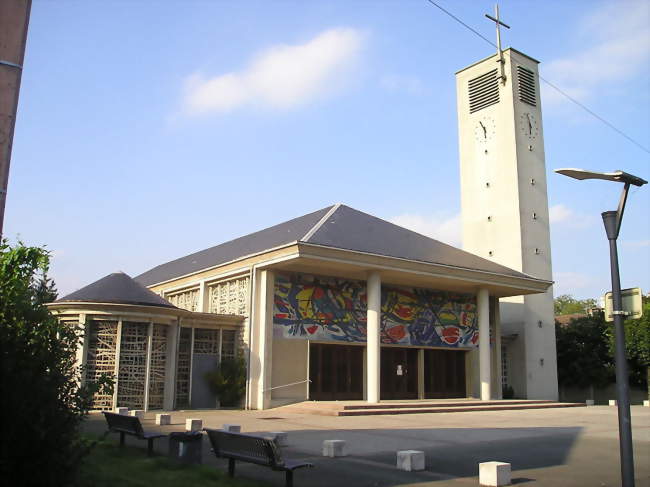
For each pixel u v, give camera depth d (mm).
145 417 20703
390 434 17219
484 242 39094
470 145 41125
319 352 28797
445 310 33406
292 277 28047
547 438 16969
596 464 12562
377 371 27312
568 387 43688
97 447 12641
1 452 6430
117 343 23531
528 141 39312
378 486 9867
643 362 38312
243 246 33344
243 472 10812
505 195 38531
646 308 37531
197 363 26609
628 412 8797
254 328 26906
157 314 24391
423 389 31922
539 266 37844
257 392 26359
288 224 33562
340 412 23125
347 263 26156
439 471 11414
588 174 9586
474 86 41719
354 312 29734
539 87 41094
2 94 8727
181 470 10414
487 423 21344
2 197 8500
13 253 10000
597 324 42594
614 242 9500
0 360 6750
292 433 17156
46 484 6762
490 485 10078
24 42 9070
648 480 11008
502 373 37750
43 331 7527
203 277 31047
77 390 7598
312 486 9766
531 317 38031
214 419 21000
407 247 30297
